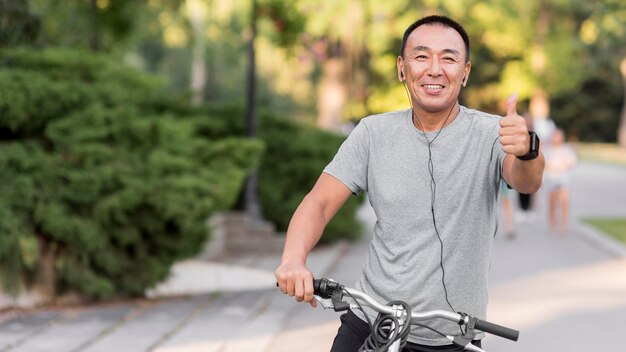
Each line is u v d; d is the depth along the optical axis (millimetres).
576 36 56156
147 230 9562
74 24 16016
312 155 15867
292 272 3447
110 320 8852
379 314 3555
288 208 15562
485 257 3748
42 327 8422
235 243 14594
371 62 29859
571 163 17156
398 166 3738
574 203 24438
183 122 10578
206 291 10688
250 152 11625
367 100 29047
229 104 16594
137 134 9742
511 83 51781
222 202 10258
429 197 3695
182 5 16875
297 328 8805
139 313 9250
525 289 10938
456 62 3670
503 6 40875
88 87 9750
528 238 16406
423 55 3674
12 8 11797
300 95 48719
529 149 3307
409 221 3721
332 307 3594
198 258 12906
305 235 3723
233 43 39719
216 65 47594
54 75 10023
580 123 77438
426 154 3711
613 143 77688
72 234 9109
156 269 9742
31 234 8953
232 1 15016
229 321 8977
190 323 8836
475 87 55844
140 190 9305
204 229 10000
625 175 38094
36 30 12312
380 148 3781
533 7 49250
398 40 28000
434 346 3797
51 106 9375
